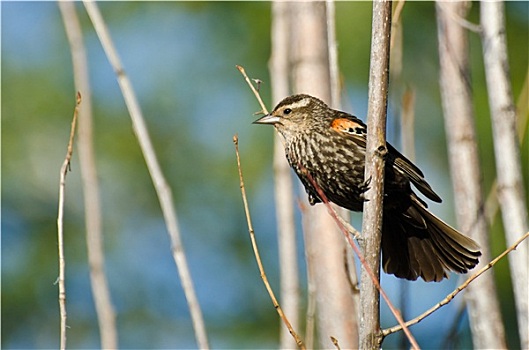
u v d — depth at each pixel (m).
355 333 8.10
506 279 13.62
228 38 16.20
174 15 16.52
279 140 9.12
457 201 8.99
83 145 8.93
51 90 16.33
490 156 14.13
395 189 8.47
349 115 8.99
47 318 15.33
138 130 8.72
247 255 15.74
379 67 6.98
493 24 8.94
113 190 16.06
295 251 8.80
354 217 14.49
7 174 15.89
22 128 16.16
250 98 15.95
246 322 15.38
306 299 13.73
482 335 8.59
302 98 9.01
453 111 9.10
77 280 15.59
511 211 8.57
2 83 16.23
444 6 9.23
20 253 15.59
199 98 16.22
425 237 8.50
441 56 9.24
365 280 6.79
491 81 8.85
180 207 15.95
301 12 9.01
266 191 15.83
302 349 6.57
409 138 8.54
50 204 15.93
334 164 8.85
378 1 7.02
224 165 15.96
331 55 8.91
